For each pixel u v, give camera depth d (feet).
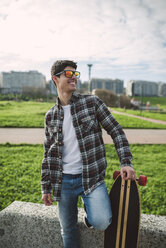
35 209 6.68
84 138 5.22
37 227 6.33
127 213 5.30
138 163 18.95
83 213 6.53
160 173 16.46
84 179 5.11
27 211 6.56
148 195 12.42
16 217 6.44
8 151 21.38
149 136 33.45
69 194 5.40
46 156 5.90
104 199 5.00
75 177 5.31
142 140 30.12
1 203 10.99
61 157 5.41
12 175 14.64
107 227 5.51
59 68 5.44
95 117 5.41
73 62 5.57
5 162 17.56
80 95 5.57
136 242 5.23
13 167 16.39
